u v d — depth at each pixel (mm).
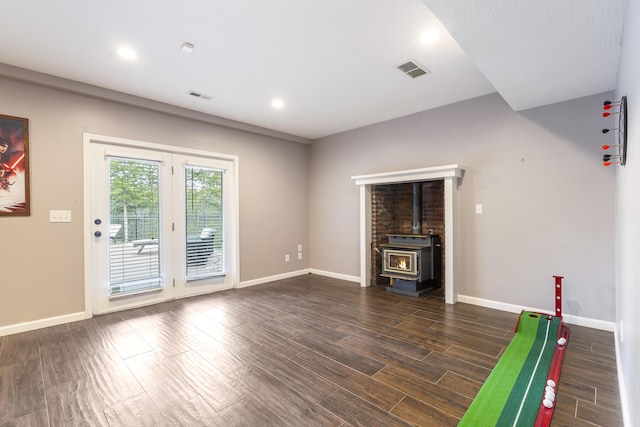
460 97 3715
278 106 3992
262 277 5023
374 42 2504
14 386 2041
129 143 3645
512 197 3457
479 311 3506
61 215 3188
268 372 2205
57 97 3176
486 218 3648
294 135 5449
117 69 2955
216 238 4496
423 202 4621
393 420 1689
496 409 1766
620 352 2137
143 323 3180
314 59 2779
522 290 3402
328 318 3312
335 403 1848
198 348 2594
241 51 2643
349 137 5129
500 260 3553
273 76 3123
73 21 2215
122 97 3500
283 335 2861
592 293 2988
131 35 2400
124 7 2066
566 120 3113
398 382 2062
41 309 3070
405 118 4387
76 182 3281
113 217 3561
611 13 1732
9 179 2916
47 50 2609
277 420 1704
